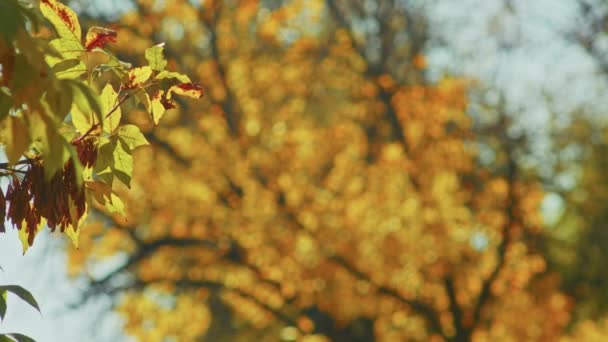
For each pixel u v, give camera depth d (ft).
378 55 69.51
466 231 66.80
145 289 67.36
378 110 66.54
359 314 67.10
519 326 69.15
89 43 9.59
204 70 64.49
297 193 66.18
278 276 66.39
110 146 10.05
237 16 64.23
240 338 81.20
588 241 79.20
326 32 69.56
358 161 67.41
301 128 67.10
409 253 65.92
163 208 65.46
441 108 66.03
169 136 64.44
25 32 7.71
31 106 7.87
